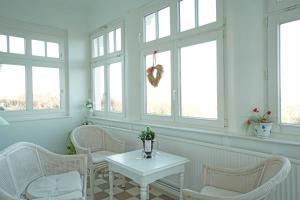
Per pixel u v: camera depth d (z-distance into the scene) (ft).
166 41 9.39
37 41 12.67
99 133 10.85
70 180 6.62
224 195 5.48
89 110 13.99
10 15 11.55
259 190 4.00
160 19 9.77
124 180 9.60
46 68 13.05
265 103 6.54
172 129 8.82
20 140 11.77
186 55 8.82
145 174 5.99
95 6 13.51
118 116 12.22
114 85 12.66
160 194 8.89
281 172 4.31
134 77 10.96
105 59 13.03
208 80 8.09
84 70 14.20
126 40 11.28
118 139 10.98
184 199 4.40
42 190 6.01
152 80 9.65
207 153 7.41
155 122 10.01
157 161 6.87
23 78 12.25
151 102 10.37
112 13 12.16
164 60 9.64
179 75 9.02
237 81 6.84
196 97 8.51
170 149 8.59
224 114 7.54
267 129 6.25
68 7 13.52
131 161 6.88
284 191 5.67
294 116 6.13
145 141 7.27
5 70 11.66
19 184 6.14
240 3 6.71
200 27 8.10
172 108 9.27
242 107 6.78
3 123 9.60
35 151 7.15
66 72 13.69
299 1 5.92
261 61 6.55
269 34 6.45
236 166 6.63
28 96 12.34
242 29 6.68
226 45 7.42
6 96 11.71
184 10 8.79
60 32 13.42
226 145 7.14
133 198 8.56
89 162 8.67
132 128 10.82
